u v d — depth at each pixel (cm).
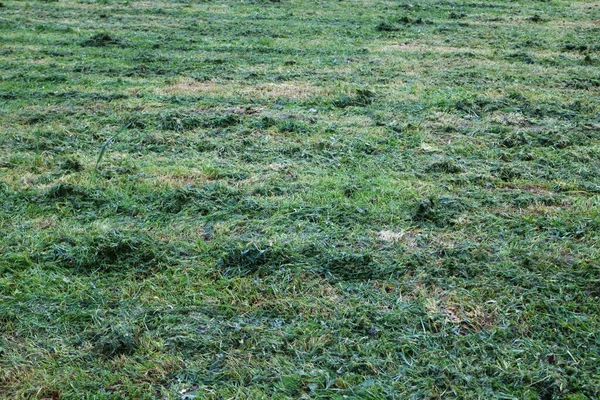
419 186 467
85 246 382
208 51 878
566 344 306
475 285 352
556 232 404
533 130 579
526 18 1154
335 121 603
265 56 854
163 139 555
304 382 283
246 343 307
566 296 340
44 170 496
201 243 389
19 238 395
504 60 842
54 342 309
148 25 1041
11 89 692
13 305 335
